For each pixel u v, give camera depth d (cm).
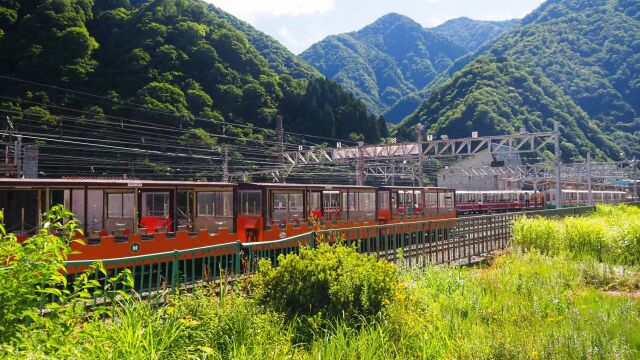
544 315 739
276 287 681
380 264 709
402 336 606
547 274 1026
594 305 798
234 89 5994
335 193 2069
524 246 1405
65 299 439
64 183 1166
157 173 4372
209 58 6088
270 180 5231
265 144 5562
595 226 1391
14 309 390
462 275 945
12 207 1083
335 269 681
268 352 526
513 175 6181
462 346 584
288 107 6669
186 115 4988
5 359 350
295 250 884
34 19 5034
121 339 438
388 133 7688
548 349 570
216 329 530
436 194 2878
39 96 4481
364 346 550
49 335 407
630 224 1370
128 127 4794
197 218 1511
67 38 5031
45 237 418
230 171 4903
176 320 511
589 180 5169
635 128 10262
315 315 630
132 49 5669
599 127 10088
